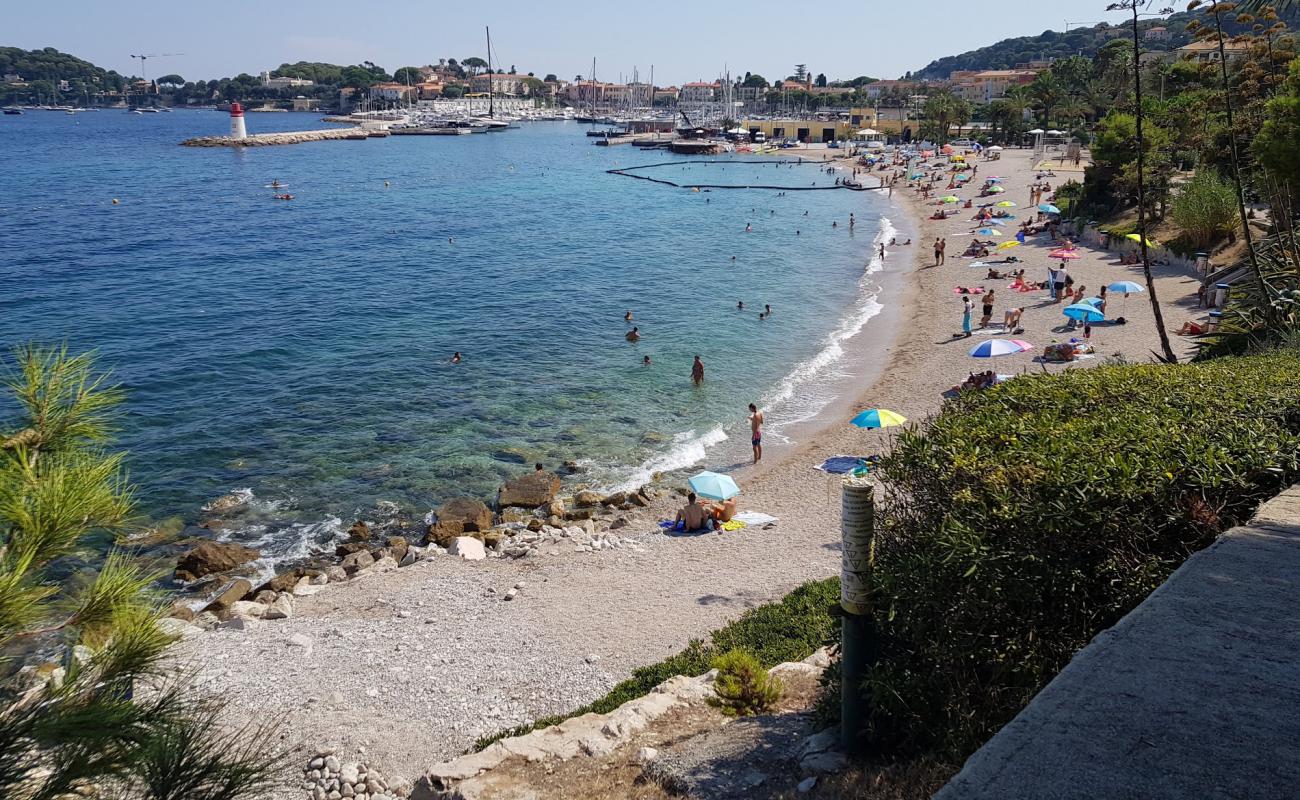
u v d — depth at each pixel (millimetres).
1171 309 35094
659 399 31859
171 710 3910
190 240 69375
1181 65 62938
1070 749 3449
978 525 6383
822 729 8352
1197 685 3844
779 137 185625
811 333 40375
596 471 25875
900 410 28594
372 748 12070
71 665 3805
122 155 157250
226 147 177875
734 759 8305
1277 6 19688
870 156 130625
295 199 97688
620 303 47469
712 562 19156
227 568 20156
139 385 33250
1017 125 135375
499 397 32250
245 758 4043
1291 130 27250
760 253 63000
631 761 8961
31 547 3900
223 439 28078
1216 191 40250
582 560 19562
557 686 13898
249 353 37750
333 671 14453
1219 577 5020
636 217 83562
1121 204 54125
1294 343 17406
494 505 23859
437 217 84062
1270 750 3342
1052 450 7023
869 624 7156
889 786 6602
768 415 30000
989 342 26703
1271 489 6734
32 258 60500
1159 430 7270
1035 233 58469
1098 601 6195
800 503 22641
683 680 11891
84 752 3463
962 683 6426
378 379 34312
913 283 49094
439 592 17953
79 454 4457
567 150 177000
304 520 22859
